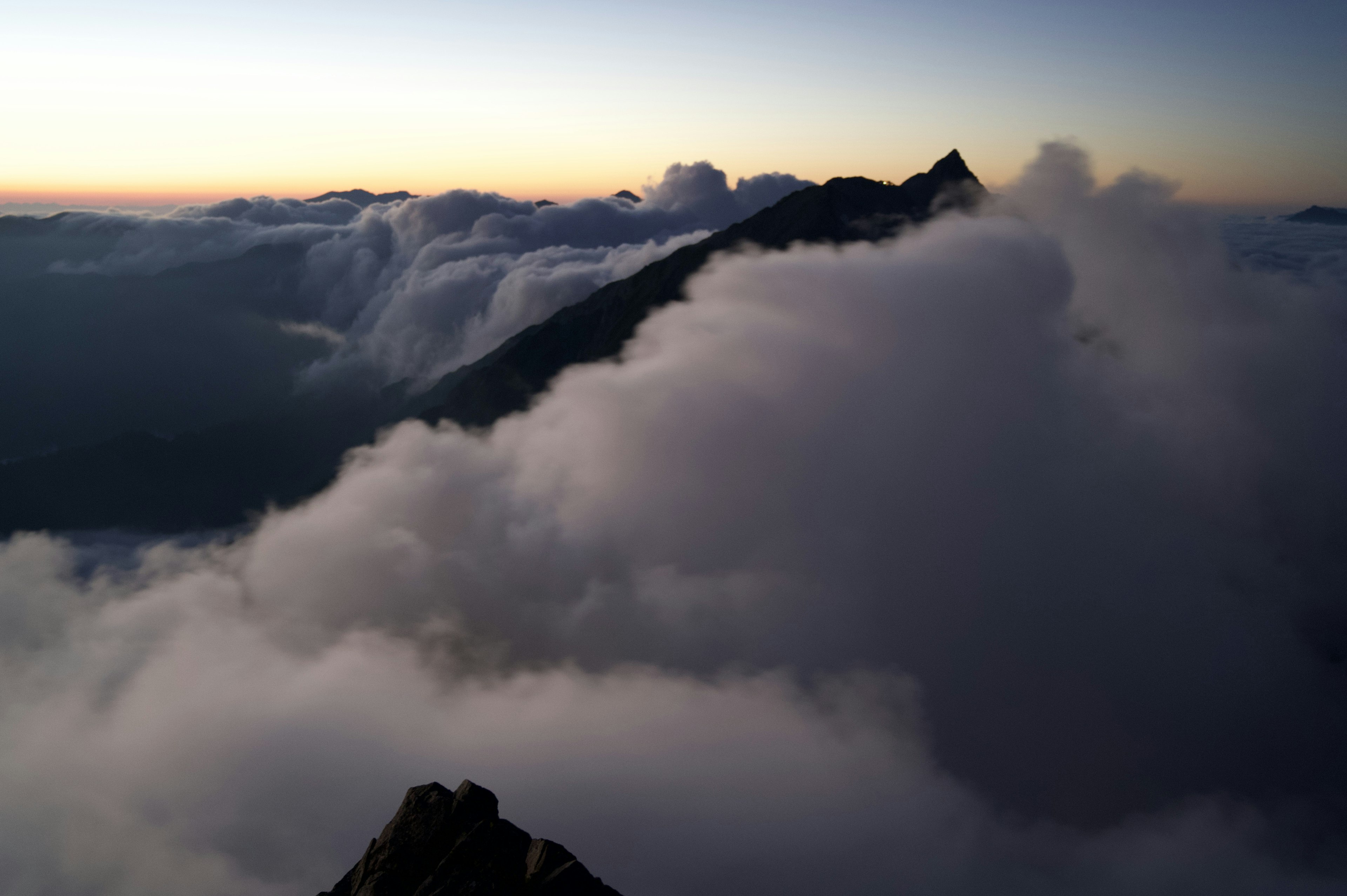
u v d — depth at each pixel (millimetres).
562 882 17016
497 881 17641
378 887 18156
